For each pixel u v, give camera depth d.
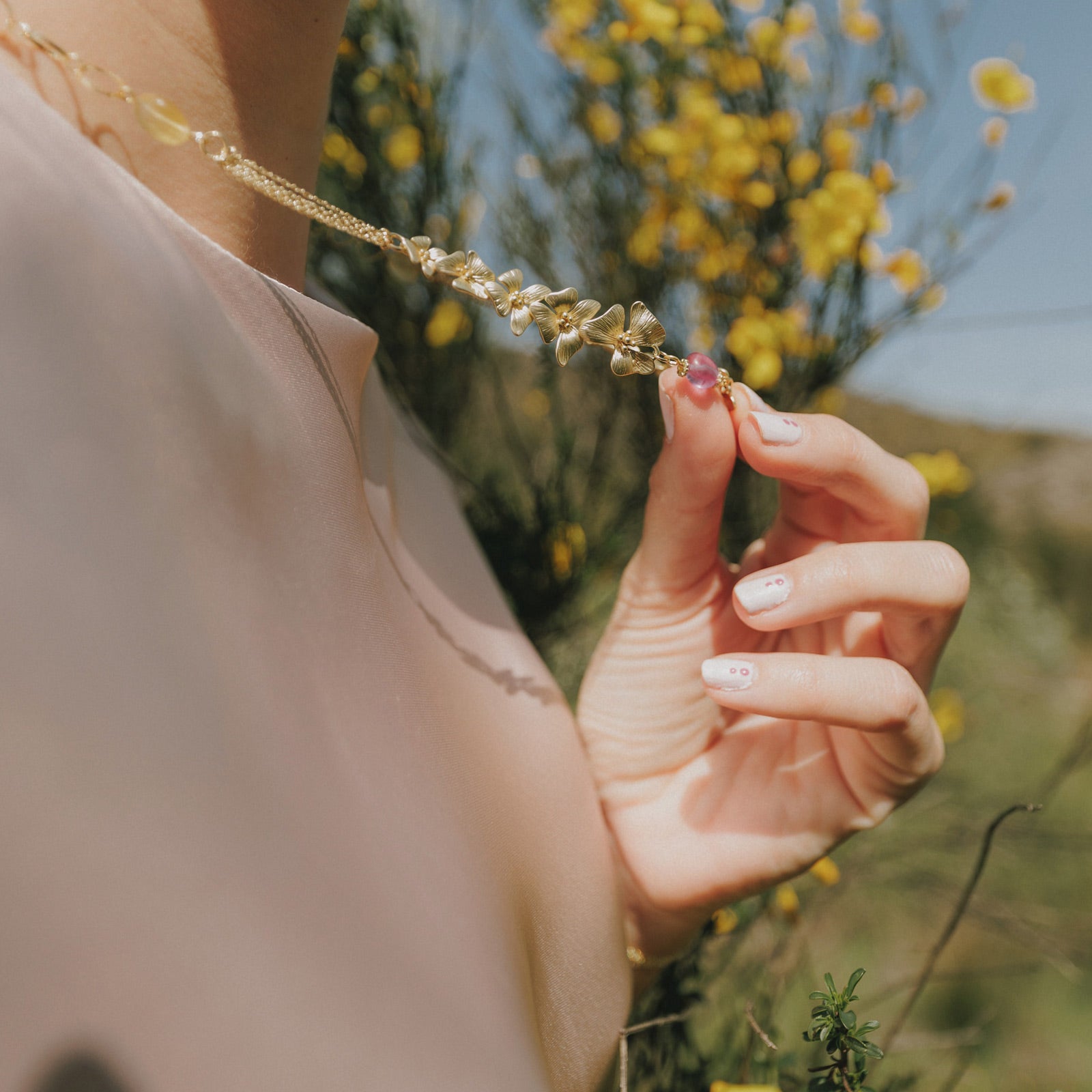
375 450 0.32
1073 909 0.76
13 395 0.23
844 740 0.33
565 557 0.62
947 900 0.75
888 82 0.58
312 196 0.28
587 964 0.32
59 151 0.24
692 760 0.36
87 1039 0.22
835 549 0.31
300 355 0.27
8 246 0.23
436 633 0.31
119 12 0.25
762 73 0.61
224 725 0.24
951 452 0.77
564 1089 0.31
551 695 0.35
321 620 0.26
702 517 0.33
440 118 0.61
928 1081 0.58
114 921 0.23
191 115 0.26
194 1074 0.23
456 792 0.28
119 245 0.24
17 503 0.23
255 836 0.24
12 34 0.25
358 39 0.57
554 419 0.66
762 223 0.63
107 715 0.23
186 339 0.24
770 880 0.34
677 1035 0.44
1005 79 0.54
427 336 0.63
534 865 0.31
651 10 0.57
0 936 0.22
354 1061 0.24
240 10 0.26
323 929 0.24
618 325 0.30
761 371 0.58
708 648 0.35
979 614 1.21
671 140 0.60
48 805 0.22
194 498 0.24
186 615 0.24
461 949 0.26
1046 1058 0.73
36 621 0.23
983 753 0.99
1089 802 0.94
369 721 0.27
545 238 0.68
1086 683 1.11
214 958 0.23
